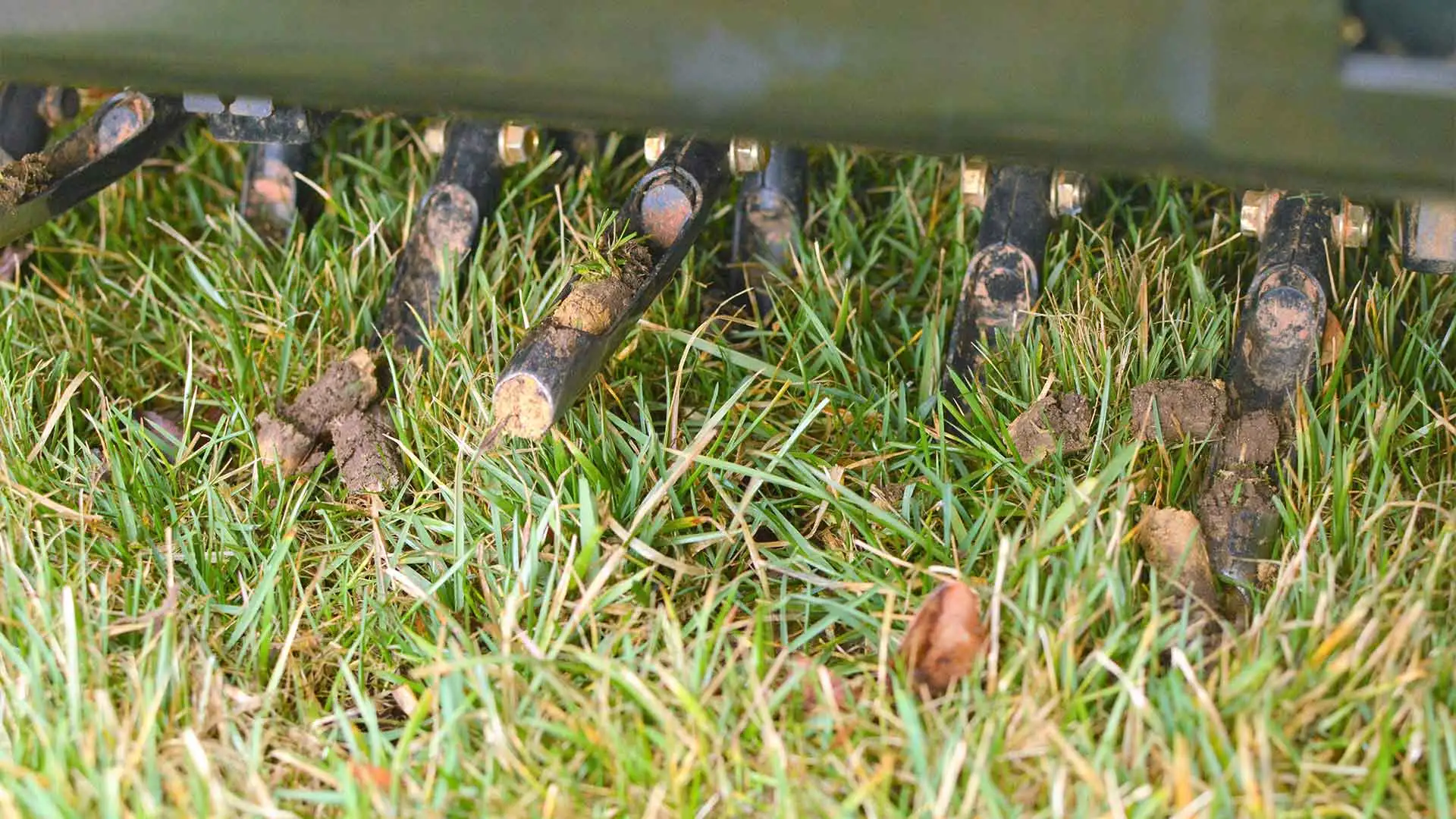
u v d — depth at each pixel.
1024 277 1.07
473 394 1.03
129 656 0.96
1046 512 0.99
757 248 1.12
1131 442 1.01
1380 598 0.95
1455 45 0.86
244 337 1.09
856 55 0.88
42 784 0.91
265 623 0.97
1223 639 0.96
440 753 0.93
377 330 1.09
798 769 0.92
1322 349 1.04
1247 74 0.86
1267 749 0.90
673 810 0.92
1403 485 1.01
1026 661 0.93
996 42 0.87
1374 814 0.90
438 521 1.01
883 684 0.93
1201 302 1.07
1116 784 0.91
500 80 0.91
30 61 0.94
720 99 0.90
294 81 0.93
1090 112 0.88
